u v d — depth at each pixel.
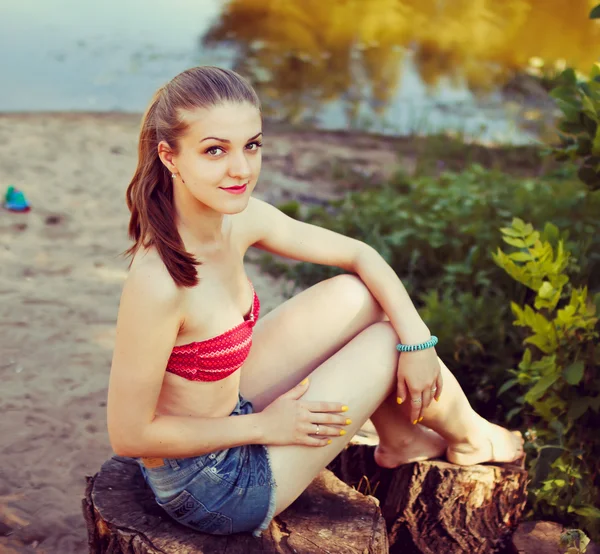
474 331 3.95
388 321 2.45
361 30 12.12
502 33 12.18
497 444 2.65
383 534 2.30
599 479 3.04
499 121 9.06
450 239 4.97
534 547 2.58
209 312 2.06
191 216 2.05
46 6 12.62
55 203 6.28
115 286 5.09
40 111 8.59
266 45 11.23
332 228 5.57
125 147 7.71
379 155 8.00
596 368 3.05
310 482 2.39
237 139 1.91
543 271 3.04
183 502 2.18
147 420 2.04
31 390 3.89
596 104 3.16
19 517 3.02
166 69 10.10
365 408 2.30
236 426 2.16
